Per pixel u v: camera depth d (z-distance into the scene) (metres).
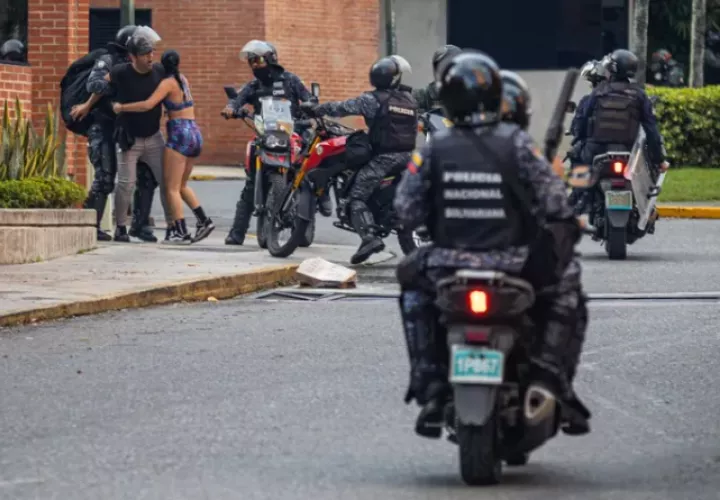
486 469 15.01
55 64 41.62
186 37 72.25
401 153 34.12
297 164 35.00
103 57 38.34
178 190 38.94
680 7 82.75
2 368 22.05
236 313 27.78
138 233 39.69
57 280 29.84
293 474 15.83
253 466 16.17
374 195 34.28
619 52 36.34
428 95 36.12
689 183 55.44
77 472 15.90
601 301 29.27
